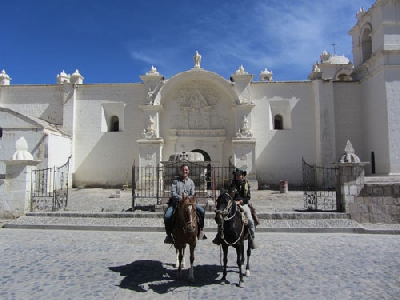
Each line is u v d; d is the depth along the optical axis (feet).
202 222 26.40
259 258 30.40
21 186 49.90
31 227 44.86
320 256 31.01
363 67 94.32
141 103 99.71
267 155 97.91
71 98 99.96
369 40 97.19
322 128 94.58
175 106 99.40
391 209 45.83
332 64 120.37
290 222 45.03
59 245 35.24
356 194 46.57
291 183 97.04
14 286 23.15
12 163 49.90
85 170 98.89
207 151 97.96
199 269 27.20
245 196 26.05
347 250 33.30
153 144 91.86
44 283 23.79
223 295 21.74
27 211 49.90
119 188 96.17
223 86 95.91
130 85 100.53
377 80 86.84
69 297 21.33
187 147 97.96
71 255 31.27
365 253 32.14
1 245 35.09
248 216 25.38
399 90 82.17
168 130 98.32
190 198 25.11
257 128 98.53
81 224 45.14
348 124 97.14
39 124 83.56
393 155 80.69
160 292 22.26
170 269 27.20
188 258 30.73
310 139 97.86
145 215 47.98
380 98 85.25
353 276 25.32
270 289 22.72
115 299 21.08
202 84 99.35
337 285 23.44
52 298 21.15
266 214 46.60
